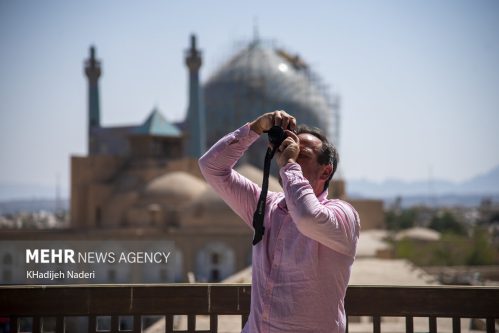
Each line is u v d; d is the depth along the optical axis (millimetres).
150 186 56094
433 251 62562
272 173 61375
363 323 14242
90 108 76625
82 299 5922
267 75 74562
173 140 63188
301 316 4398
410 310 5895
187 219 52688
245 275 22750
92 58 76938
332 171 4832
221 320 12586
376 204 71625
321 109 77000
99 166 59219
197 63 70688
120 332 5957
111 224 55156
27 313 5875
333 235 4309
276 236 4641
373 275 24422
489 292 5859
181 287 5977
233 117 73125
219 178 5090
